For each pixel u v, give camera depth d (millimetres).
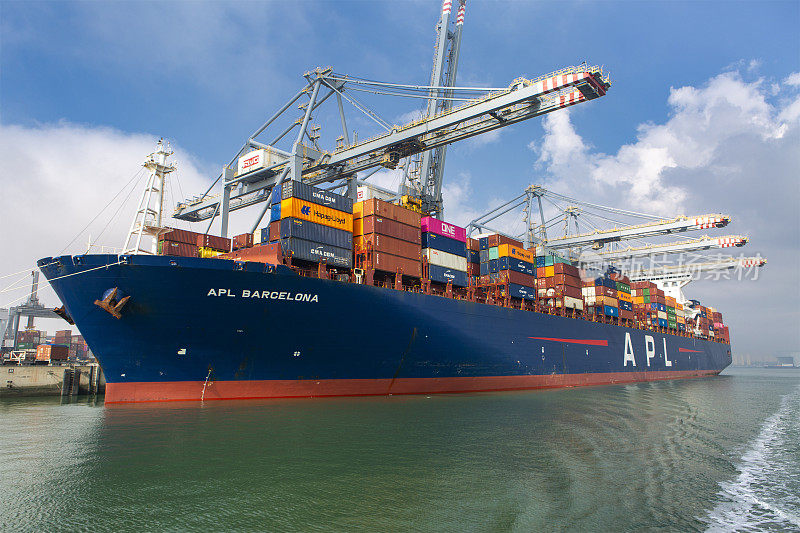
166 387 23719
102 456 14680
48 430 18375
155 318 22359
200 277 22281
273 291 23891
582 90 30000
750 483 13109
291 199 26031
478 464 14469
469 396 32219
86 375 34344
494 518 10258
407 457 15172
